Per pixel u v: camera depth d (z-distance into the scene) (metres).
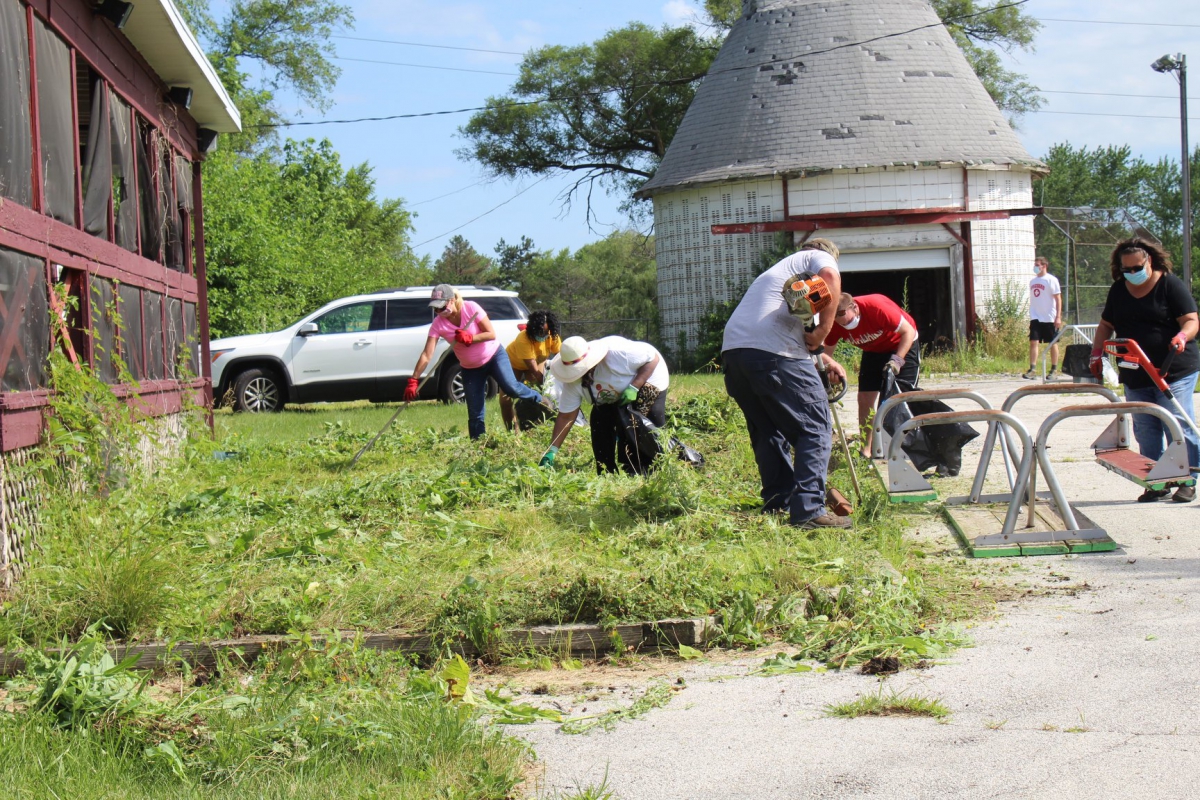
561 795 3.25
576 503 7.20
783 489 6.68
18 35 6.48
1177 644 4.34
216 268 26.50
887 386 8.09
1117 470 6.89
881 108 25.67
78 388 6.65
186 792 3.26
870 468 7.88
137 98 9.91
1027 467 6.12
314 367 17.67
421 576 5.37
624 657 4.75
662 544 5.93
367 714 3.81
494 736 3.59
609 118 42.03
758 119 26.30
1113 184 71.50
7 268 5.93
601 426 8.38
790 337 6.34
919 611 4.97
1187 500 7.14
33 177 6.68
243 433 12.94
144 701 3.93
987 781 3.16
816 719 3.80
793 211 25.33
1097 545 5.96
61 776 3.33
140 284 9.48
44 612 4.94
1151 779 3.11
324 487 8.15
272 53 43.19
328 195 44.16
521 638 4.80
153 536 6.29
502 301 18.39
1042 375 17.70
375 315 18.03
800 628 4.86
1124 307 7.43
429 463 9.87
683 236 26.89
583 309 86.50
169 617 4.92
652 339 35.09
